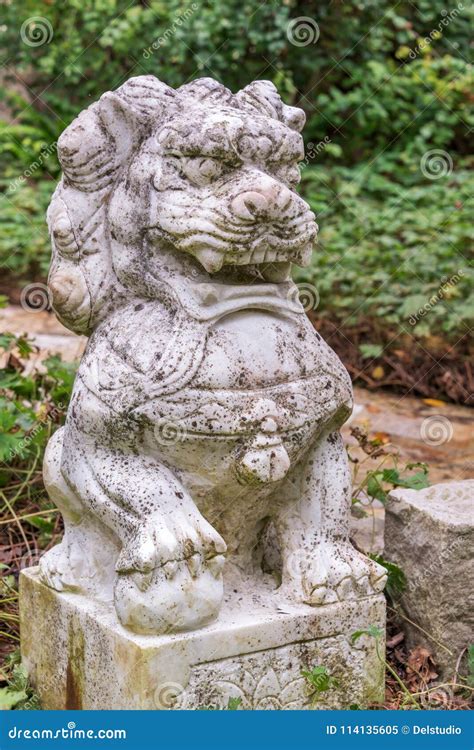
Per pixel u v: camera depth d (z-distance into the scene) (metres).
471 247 6.19
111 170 2.29
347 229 6.78
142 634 2.12
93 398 2.22
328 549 2.34
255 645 2.22
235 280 2.29
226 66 7.80
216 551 2.16
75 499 2.37
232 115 2.19
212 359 2.17
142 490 2.16
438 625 2.65
